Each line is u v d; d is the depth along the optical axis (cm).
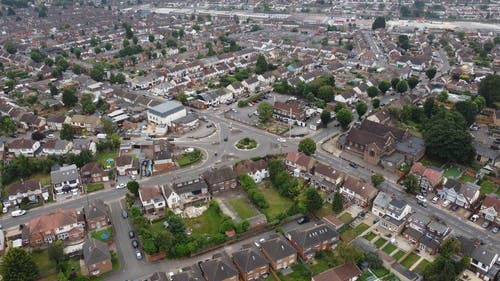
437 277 10575
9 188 14688
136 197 14825
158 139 19612
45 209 14425
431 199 14825
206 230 13250
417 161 17475
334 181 15425
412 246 12444
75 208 14438
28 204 14625
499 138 19288
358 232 13100
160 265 11806
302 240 12069
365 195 14250
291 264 11831
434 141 17200
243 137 19925
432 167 15988
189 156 17988
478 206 14212
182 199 14612
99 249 11544
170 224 12638
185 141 19600
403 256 11956
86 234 13100
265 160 17212
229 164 17325
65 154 17900
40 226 12619
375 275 11244
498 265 11462
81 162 16950
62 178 15512
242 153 18275
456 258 11556
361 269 11450
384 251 12281
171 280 10862
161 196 14188
